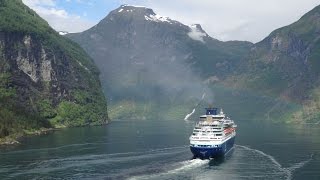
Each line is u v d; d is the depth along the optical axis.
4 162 191.50
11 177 161.62
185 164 190.50
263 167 188.62
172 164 189.50
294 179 166.38
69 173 168.12
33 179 158.50
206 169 182.00
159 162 193.75
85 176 163.00
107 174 166.62
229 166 189.88
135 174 167.50
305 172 179.25
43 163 189.00
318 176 171.75
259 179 165.25
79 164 186.88
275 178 167.50
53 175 164.75
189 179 162.62
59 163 189.12
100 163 189.50
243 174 173.62
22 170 173.88
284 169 184.62
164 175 167.75
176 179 161.88
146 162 193.25
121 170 174.62
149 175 166.62
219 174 172.88
